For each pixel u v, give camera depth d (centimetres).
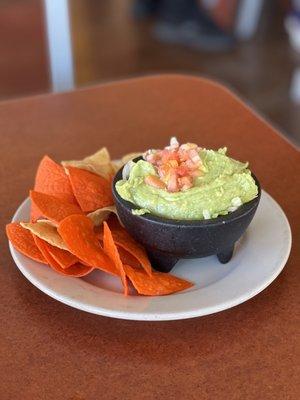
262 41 197
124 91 72
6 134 62
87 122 64
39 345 36
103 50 190
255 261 41
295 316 38
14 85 161
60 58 82
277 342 36
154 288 38
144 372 34
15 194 51
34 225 40
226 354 35
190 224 38
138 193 39
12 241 41
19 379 34
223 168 41
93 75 174
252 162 56
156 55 188
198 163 41
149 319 36
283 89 167
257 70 179
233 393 33
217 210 39
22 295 40
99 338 36
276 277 41
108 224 43
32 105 68
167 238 38
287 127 148
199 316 37
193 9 203
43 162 46
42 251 40
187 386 33
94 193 43
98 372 34
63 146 60
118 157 57
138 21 211
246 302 39
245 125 64
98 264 38
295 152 58
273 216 45
